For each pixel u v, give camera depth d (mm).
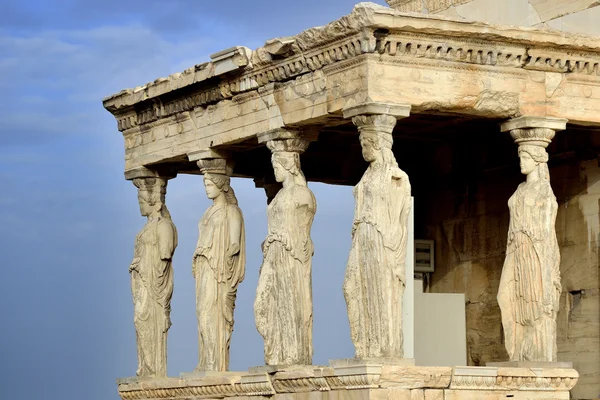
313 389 27719
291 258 28828
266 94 29422
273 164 29266
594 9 30781
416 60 27234
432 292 33656
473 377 26875
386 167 26953
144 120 32875
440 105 27422
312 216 29172
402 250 26938
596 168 30797
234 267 31344
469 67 27703
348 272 27219
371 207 26891
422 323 31172
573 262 31078
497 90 27938
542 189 28250
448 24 27078
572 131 31078
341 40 27250
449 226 33469
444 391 26766
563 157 31266
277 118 29141
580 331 30844
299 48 28203
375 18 26531
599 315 30578
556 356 28484
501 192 32469
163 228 33031
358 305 27125
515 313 28250
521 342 28156
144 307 32938
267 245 29141
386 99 26938
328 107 27828
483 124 31266
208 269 31141
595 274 30703
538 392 27500
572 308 31047
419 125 31438
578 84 28703
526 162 28375
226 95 30422
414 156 34250
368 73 26859
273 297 29062
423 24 26891
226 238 31203
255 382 29047
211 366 30984
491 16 32562
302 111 28500
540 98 28344
